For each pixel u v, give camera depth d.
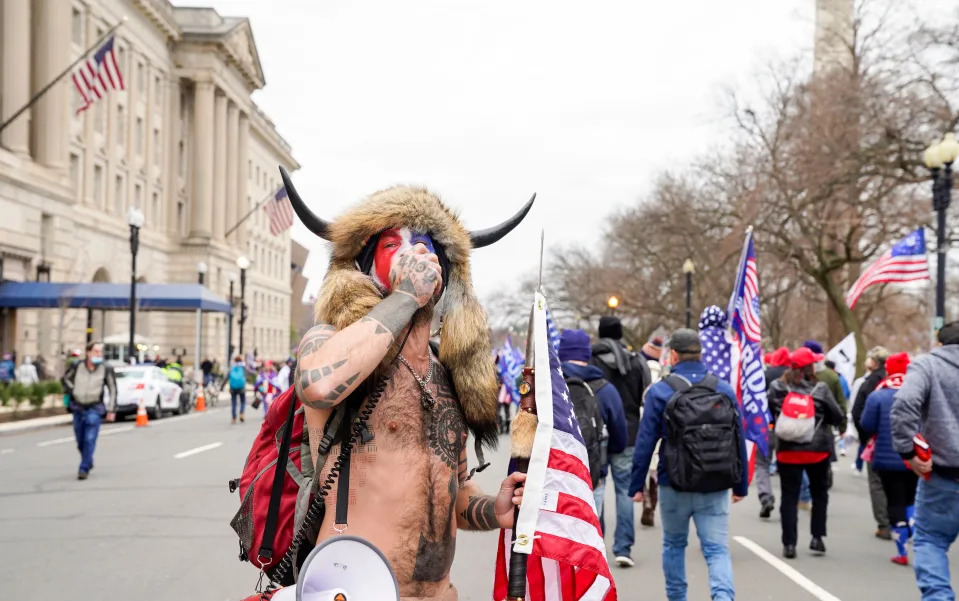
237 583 6.70
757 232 31.80
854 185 27.42
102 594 6.37
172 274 64.06
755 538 9.13
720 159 39.19
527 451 2.55
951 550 8.77
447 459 2.36
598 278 56.66
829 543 8.89
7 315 39.19
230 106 72.44
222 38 65.12
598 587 2.54
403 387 2.30
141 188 59.41
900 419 5.21
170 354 62.16
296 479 2.36
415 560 2.26
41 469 13.70
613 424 7.27
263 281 85.69
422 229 2.41
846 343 16.14
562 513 2.48
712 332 8.16
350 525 2.24
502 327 89.94
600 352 8.12
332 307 2.25
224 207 69.25
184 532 8.70
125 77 56.19
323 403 2.08
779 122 30.78
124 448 17.23
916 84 26.00
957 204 26.11
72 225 45.06
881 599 6.61
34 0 45.12
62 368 37.09
